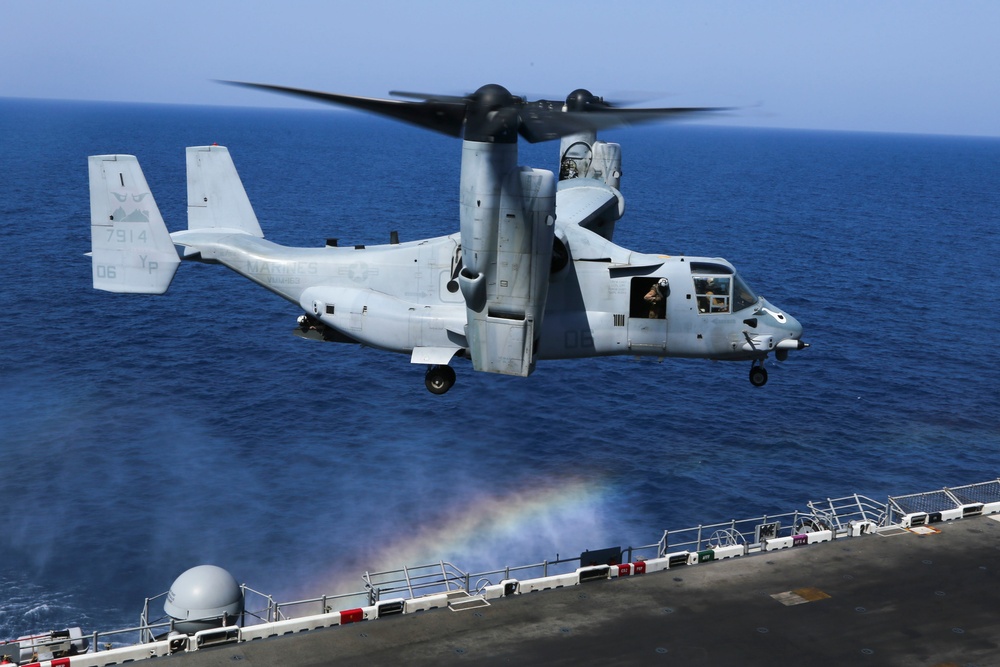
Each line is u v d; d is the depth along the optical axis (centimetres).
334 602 4203
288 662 2419
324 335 3462
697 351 3181
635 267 3109
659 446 5906
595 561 2995
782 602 2744
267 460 5578
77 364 7100
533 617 2645
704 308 3138
